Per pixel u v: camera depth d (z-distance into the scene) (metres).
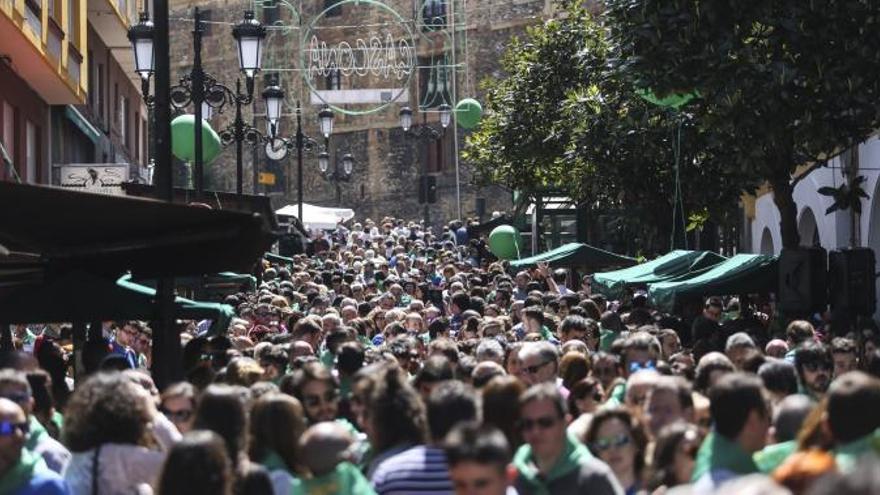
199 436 10.18
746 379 11.53
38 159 45.12
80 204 17.86
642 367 16.88
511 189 60.91
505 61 60.62
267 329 28.77
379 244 71.44
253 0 98.06
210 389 12.23
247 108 117.50
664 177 42.97
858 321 26.09
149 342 27.58
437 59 110.44
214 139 37.53
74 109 49.88
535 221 60.38
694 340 26.38
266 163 119.44
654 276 34.44
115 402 12.23
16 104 40.97
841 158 38.66
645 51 28.72
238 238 18.88
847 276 28.95
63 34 41.78
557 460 11.76
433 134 78.69
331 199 118.50
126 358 19.81
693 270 34.44
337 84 114.50
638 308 28.97
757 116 28.36
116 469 12.06
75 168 39.66
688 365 18.67
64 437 12.64
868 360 20.12
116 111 63.75
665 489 11.48
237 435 12.12
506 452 9.52
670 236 43.75
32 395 15.39
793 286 29.17
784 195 30.41
